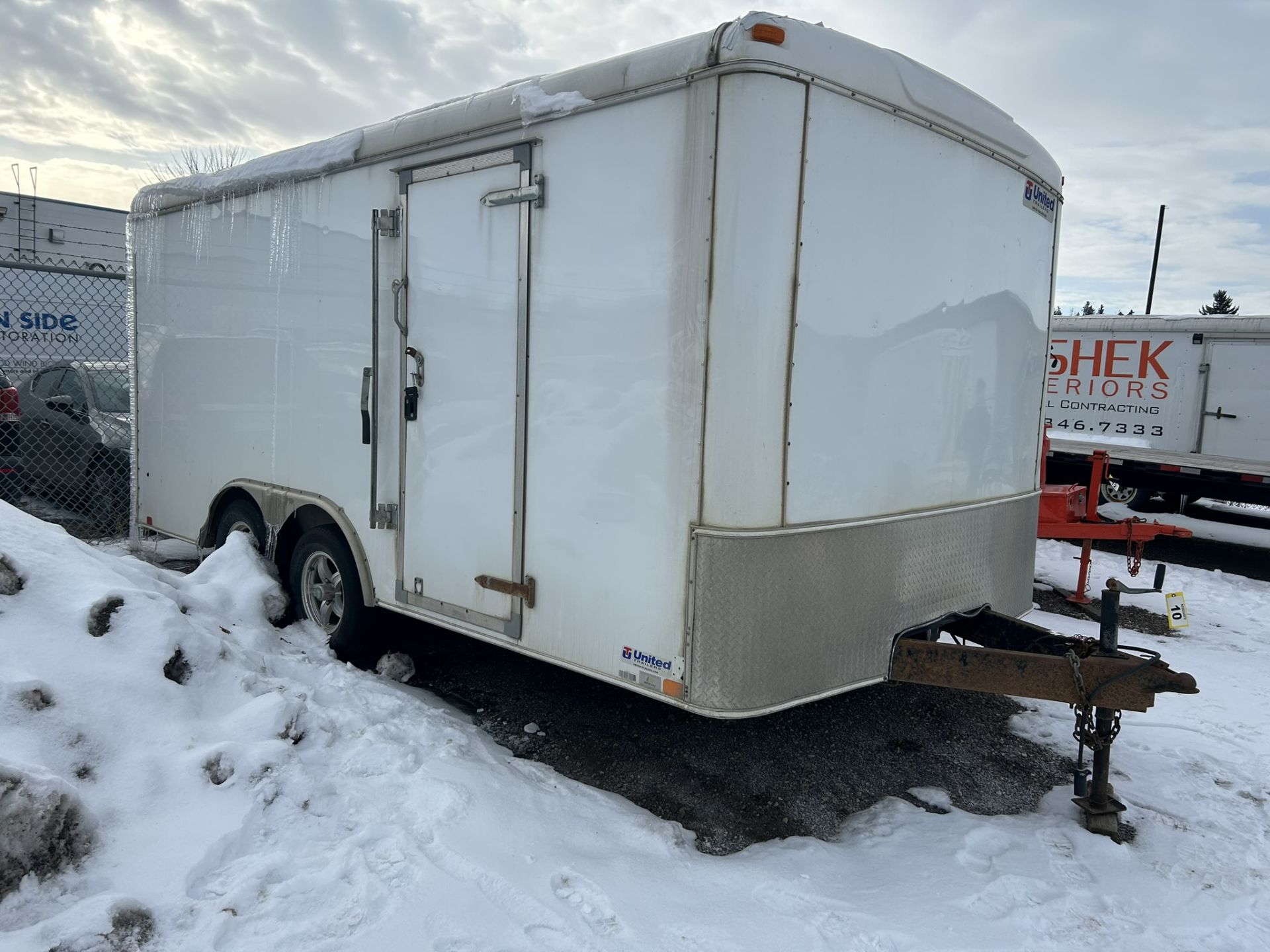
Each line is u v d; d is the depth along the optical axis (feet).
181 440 18.37
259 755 9.66
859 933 8.07
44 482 24.89
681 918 8.16
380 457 13.34
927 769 12.10
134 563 13.78
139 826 8.46
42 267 21.68
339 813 9.41
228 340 16.66
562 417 10.50
